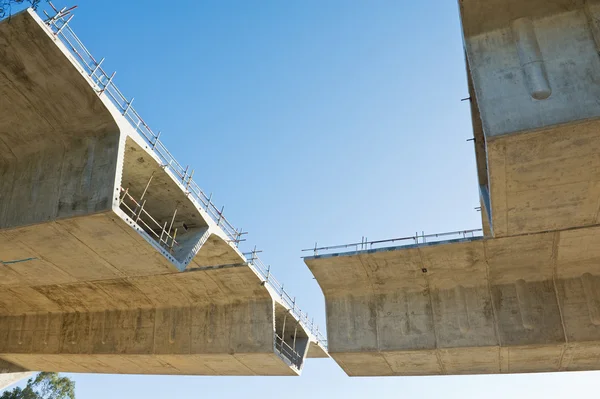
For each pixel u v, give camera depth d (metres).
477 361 23.94
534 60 13.90
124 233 17.84
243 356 26.20
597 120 12.97
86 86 16.30
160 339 27.27
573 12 14.13
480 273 22.20
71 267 21.34
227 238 24.64
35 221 17.16
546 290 21.84
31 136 17.97
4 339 30.14
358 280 23.64
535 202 16.92
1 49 15.52
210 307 27.11
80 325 29.02
